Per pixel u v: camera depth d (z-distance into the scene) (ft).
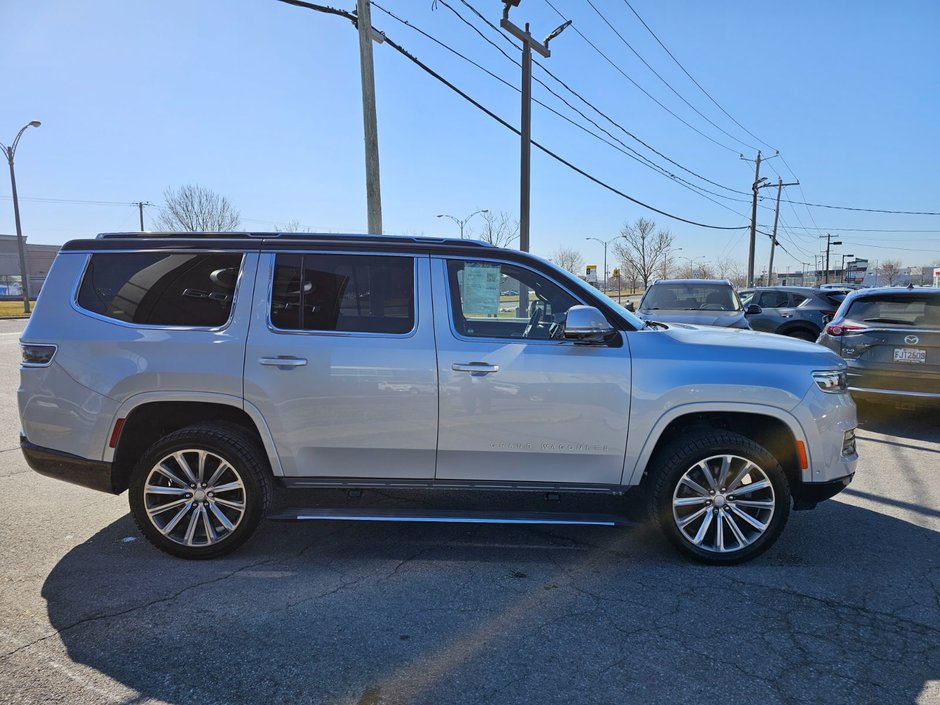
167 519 12.38
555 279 12.63
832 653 9.36
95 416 12.00
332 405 11.98
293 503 15.14
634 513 14.80
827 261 251.80
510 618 10.34
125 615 10.30
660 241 177.78
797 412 11.96
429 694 8.37
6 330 70.69
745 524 12.47
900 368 22.70
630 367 12.00
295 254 12.39
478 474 12.27
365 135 33.94
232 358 11.99
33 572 11.82
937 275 144.97
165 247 12.49
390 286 12.34
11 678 8.59
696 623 10.19
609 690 8.47
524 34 41.39
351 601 10.87
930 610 10.64
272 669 8.89
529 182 43.62
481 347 12.01
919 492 16.66
